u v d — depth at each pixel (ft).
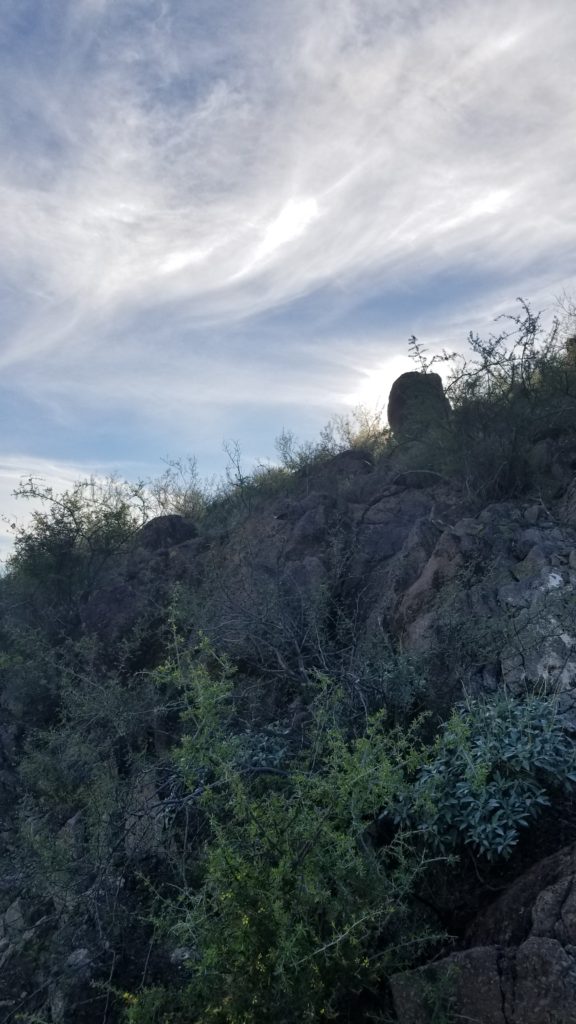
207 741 16.43
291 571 27.40
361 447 42.16
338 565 27.66
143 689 24.75
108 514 36.86
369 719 16.24
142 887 17.39
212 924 13.11
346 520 30.35
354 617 24.93
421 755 15.99
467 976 12.66
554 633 19.80
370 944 13.76
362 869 13.64
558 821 16.11
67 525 35.68
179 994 13.55
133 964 16.10
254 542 31.24
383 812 16.02
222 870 13.34
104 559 36.27
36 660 28.43
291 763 17.66
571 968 11.99
